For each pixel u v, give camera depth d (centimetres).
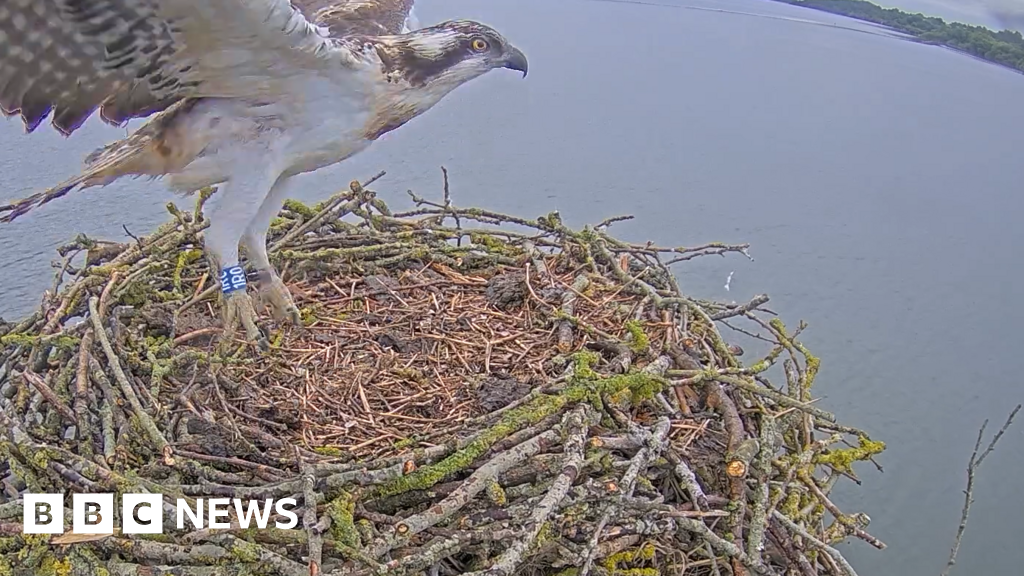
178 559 59
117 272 87
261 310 90
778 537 71
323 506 62
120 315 83
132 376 75
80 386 71
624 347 81
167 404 72
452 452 66
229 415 71
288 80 74
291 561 58
